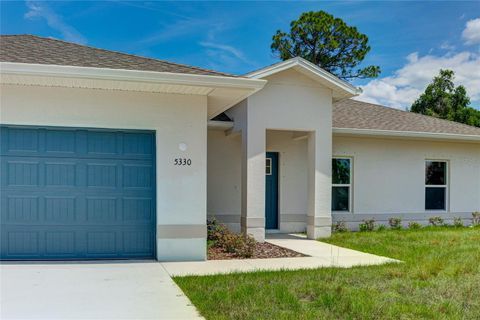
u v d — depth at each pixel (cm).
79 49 976
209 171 1359
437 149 1638
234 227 1371
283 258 945
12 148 839
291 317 536
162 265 829
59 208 851
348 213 1501
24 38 1036
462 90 3712
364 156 1530
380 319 532
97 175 867
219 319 526
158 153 880
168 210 880
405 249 1055
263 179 1198
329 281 715
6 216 835
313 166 1265
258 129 1203
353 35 3030
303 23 3036
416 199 1596
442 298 617
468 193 1680
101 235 866
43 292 629
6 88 825
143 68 852
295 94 1241
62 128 852
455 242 1162
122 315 536
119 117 863
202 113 898
